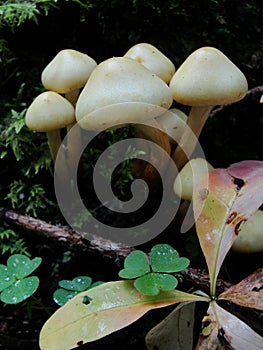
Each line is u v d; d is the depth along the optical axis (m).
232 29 0.39
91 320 0.29
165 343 0.32
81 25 0.38
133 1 0.38
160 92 0.32
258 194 0.32
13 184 0.37
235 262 0.36
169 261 0.31
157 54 0.34
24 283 0.31
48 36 0.38
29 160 0.37
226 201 0.32
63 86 0.34
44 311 0.35
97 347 0.34
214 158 0.41
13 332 0.35
